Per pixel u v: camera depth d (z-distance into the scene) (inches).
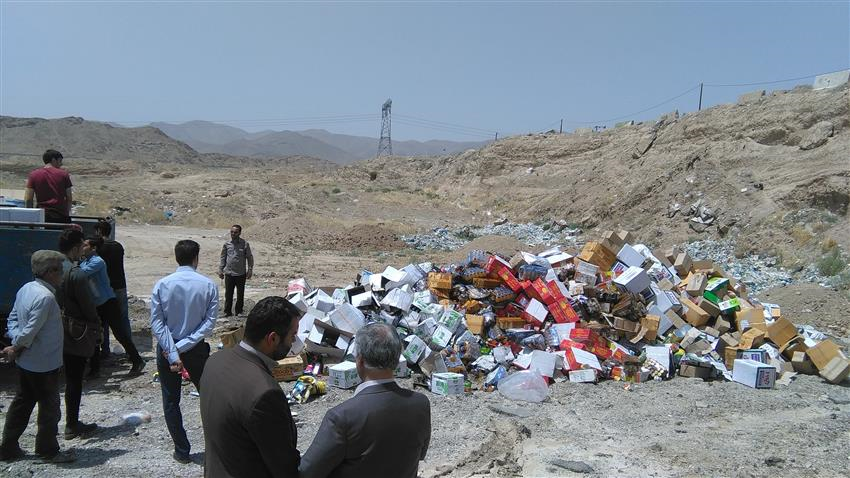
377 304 345.7
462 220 1716.3
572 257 404.2
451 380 284.7
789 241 827.4
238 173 2359.7
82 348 219.5
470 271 363.3
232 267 430.9
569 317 342.6
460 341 322.7
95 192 1475.1
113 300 288.5
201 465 200.2
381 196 1953.7
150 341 371.9
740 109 1270.9
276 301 117.6
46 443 198.8
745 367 325.1
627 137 1819.6
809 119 1086.4
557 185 1811.0
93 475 190.1
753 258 844.6
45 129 4542.3
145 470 195.0
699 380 329.4
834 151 968.9
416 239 1158.3
